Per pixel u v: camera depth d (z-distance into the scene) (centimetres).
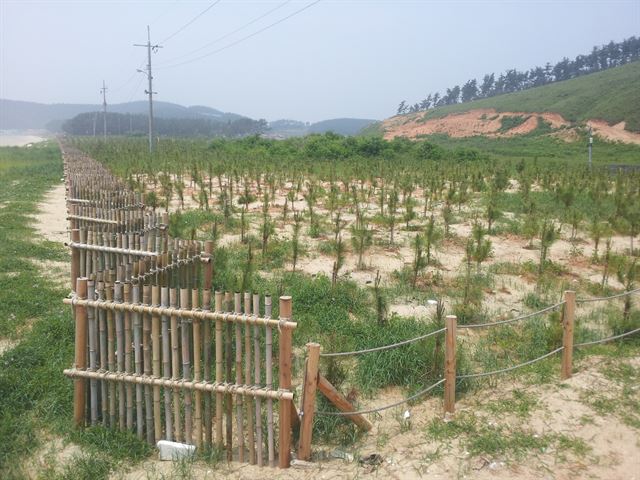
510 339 793
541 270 1154
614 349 739
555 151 6731
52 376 628
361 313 898
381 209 1873
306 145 4644
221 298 491
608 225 1465
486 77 16925
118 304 509
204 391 504
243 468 497
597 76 10538
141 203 1111
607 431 541
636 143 6950
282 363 482
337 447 539
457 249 1407
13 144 9419
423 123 11175
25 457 500
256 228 1593
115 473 484
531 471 488
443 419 575
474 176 2741
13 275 1038
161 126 15788
